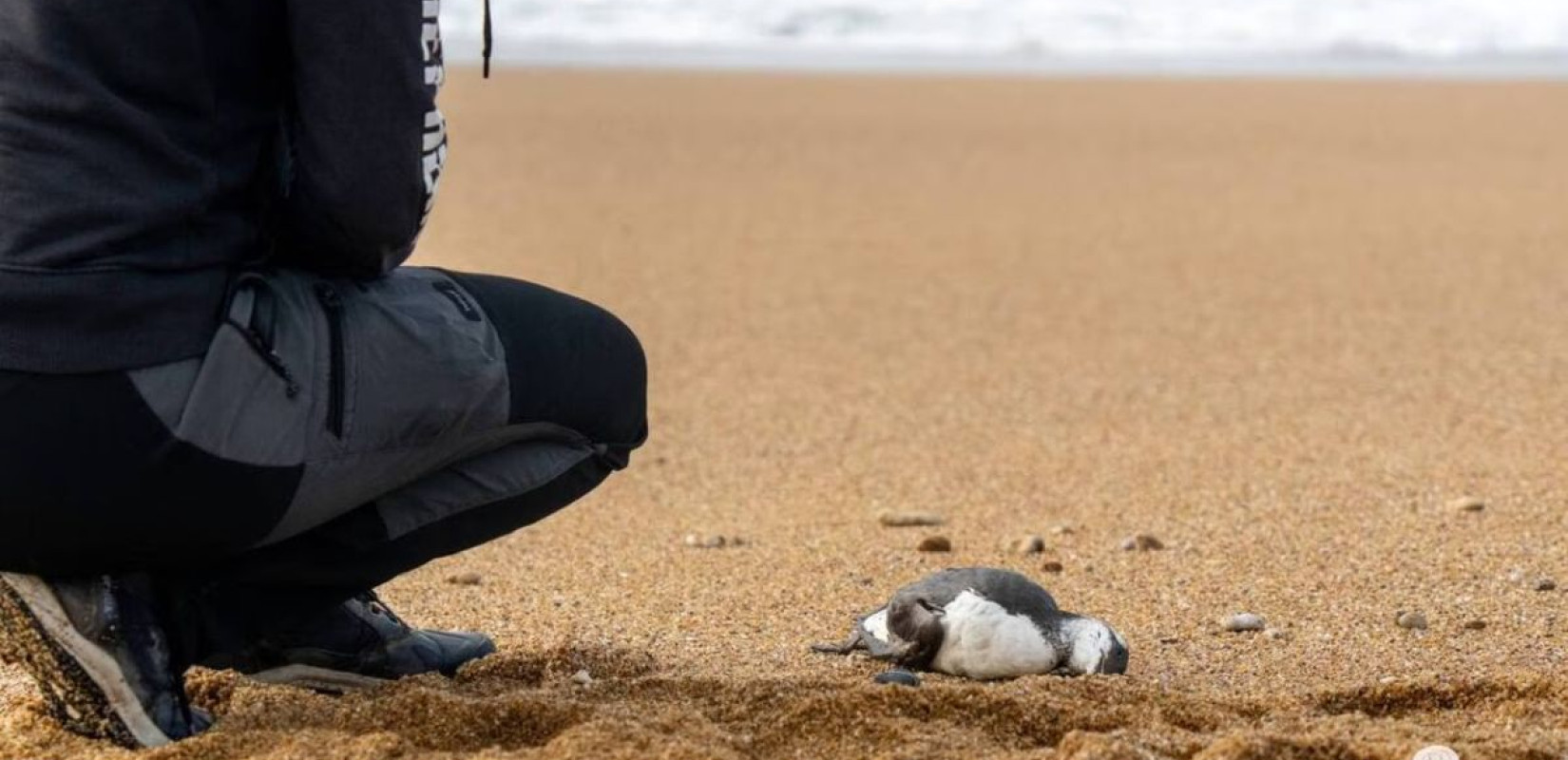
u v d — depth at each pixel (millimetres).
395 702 4281
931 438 9555
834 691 4527
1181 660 5418
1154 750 4070
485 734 4234
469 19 39094
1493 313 13641
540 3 41156
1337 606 6098
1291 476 8523
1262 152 24781
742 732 4289
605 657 5094
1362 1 43969
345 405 3934
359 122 3779
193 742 4023
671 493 8234
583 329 4375
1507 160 23906
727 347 12219
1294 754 4023
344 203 3832
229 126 3836
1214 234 17891
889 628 5117
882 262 15953
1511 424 9828
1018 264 15969
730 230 17656
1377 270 15711
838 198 20156
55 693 4070
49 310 3623
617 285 14516
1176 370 11516
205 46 3746
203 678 4660
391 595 6246
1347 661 5406
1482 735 4250
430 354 4039
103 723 4074
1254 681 5180
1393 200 20266
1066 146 25234
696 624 5887
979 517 7734
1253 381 11180
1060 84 33562
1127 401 10570
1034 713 4363
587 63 34969
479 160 22406
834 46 39562
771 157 23641
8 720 4355
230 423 3781
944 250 16734
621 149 23906
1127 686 4648
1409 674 5211
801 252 16453
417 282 4176
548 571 6672
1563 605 6082
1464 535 7203
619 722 4102
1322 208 19703
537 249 16141
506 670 4953
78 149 3652
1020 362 11797
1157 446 9297
